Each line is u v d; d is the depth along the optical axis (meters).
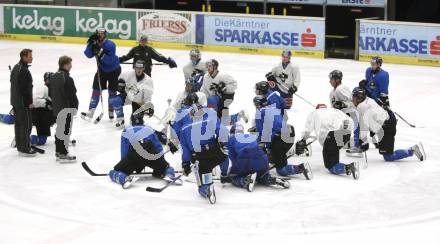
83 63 28.39
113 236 11.13
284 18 30.06
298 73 20.53
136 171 13.98
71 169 14.85
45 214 12.16
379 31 28.86
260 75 26.00
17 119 15.59
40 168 14.92
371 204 12.67
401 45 28.59
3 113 19.81
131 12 32.22
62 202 12.77
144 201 12.80
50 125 16.67
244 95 22.58
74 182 13.95
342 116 14.33
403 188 13.60
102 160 15.55
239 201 12.79
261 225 11.61
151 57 20.19
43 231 11.37
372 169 14.89
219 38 31.16
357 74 26.36
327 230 11.38
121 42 32.53
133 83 17.45
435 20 34.94
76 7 33.00
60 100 15.03
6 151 16.20
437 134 18.14
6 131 18.03
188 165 13.64
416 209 12.42
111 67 19.06
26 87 15.36
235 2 35.97
